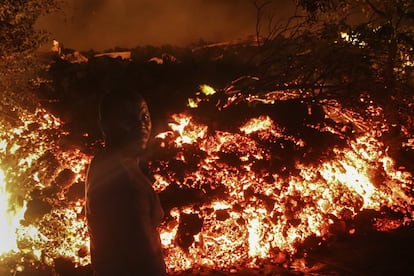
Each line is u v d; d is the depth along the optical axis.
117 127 2.59
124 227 2.41
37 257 5.13
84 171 5.50
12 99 5.73
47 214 5.13
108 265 2.47
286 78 6.36
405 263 4.91
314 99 6.22
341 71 6.38
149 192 2.54
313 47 6.57
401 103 6.40
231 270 4.96
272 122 5.93
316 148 5.77
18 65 5.78
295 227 5.32
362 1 6.86
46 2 5.97
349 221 5.59
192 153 5.62
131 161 2.54
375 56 6.41
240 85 6.54
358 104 6.27
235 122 5.86
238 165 5.50
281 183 5.47
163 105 6.49
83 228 5.13
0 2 5.64
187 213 5.10
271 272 4.88
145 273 2.41
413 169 6.22
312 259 5.12
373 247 5.25
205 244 5.12
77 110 6.23
